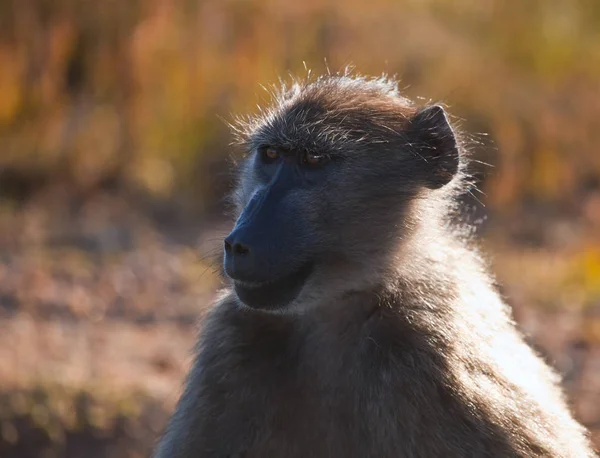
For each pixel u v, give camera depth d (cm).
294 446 814
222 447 818
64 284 1767
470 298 848
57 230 2059
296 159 857
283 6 2675
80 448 1262
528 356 876
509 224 2370
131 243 2023
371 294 846
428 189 883
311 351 834
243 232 820
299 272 834
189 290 1786
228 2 2617
